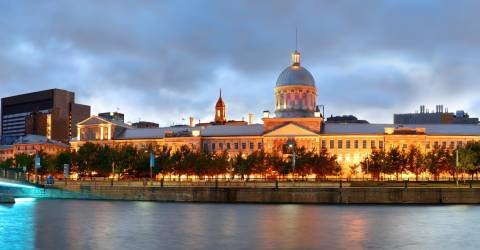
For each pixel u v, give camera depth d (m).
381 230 59.56
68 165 141.50
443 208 82.81
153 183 118.62
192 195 99.88
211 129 179.50
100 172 148.25
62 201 103.62
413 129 163.50
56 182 122.50
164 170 146.50
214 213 77.19
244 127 177.00
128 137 187.62
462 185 108.25
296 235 56.53
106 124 188.50
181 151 154.88
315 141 164.12
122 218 71.81
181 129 183.38
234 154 171.12
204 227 62.69
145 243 52.19
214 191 98.44
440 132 166.00
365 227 61.91
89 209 84.88
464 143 164.00
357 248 49.34
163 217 72.50
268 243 52.00
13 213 78.88
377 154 146.38
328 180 135.12
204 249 49.12
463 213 75.06
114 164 146.12
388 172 143.25
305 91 173.00
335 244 51.28
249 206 89.00
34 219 71.00
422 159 142.50
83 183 120.12
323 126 171.50
